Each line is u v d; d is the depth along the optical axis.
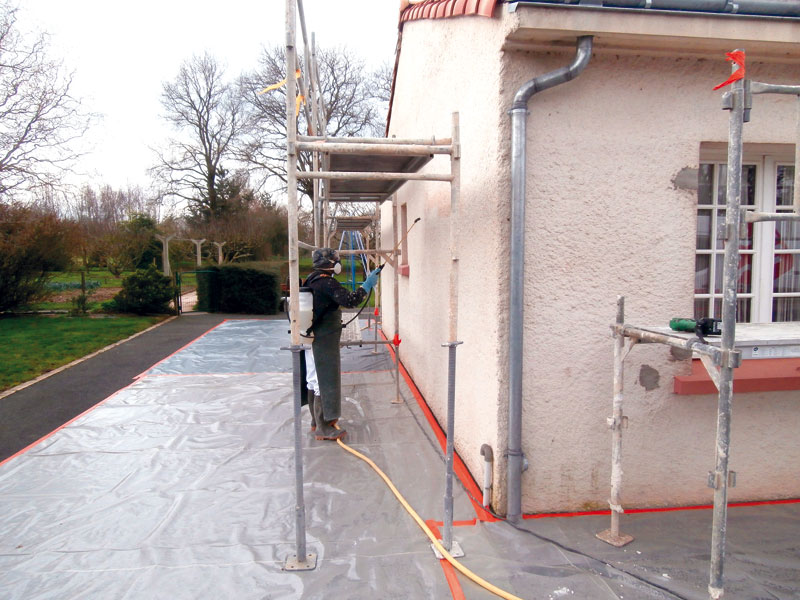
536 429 2.96
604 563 2.52
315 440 4.32
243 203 29.45
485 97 3.04
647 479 3.08
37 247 14.19
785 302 3.48
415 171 4.28
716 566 1.96
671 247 2.98
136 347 9.47
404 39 6.11
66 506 3.20
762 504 3.17
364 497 3.29
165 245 19.19
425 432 4.46
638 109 2.90
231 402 5.48
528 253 2.87
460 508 3.13
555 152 2.84
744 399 3.14
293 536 2.83
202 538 2.82
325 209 6.55
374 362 7.50
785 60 2.99
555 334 2.92
